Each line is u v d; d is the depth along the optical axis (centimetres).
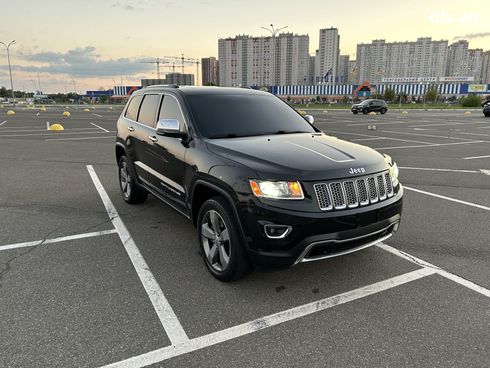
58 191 685
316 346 272
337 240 309
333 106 7469
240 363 255
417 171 877
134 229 496
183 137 398
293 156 336
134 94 598
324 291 347
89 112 3981
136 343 274
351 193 319
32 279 363
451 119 2978
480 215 558
